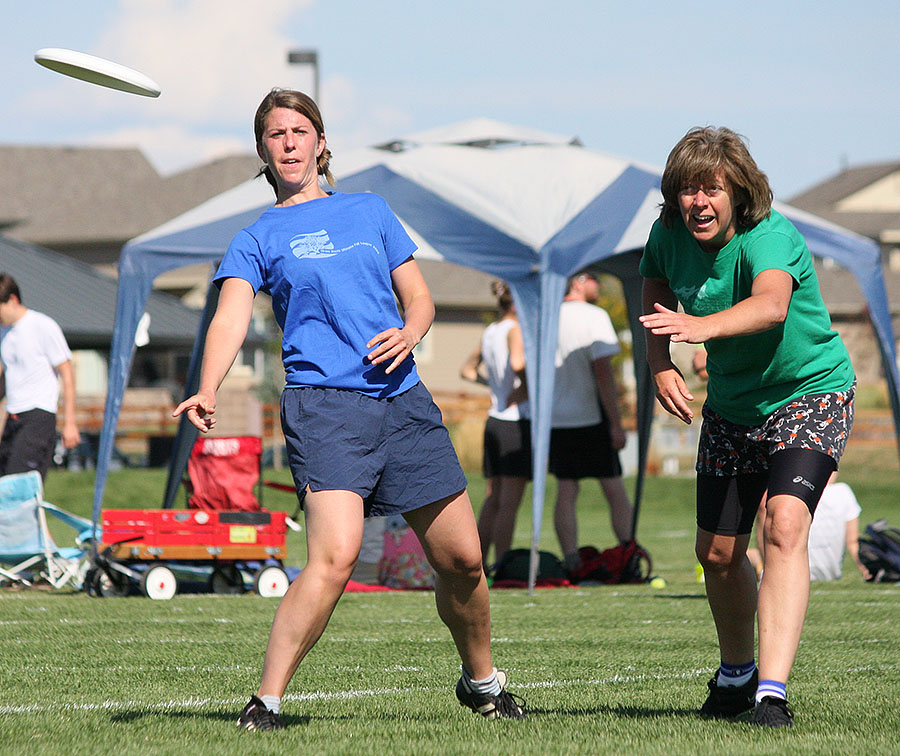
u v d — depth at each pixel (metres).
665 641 24.33
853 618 28.44
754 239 14.67
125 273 39.00
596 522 75.75
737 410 15.30
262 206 40.81
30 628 26.48
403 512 14.15
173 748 12.91
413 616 29.45
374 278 14.34
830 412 15.02
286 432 13.97
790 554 14.52
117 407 38.41
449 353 160.62
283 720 14.75
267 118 14.84
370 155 43.56
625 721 14.87
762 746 13.03
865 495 88.25
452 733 13.91
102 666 20.56
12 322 37.16
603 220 38.91
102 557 34.66
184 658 21.61
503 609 30.97
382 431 13.95
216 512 35.25
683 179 14.56
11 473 36.94
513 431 40.06
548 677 19.44
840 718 14.92
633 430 109.31
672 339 13.29
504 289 40.38
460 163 42.16
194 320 123.06
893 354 42.72
